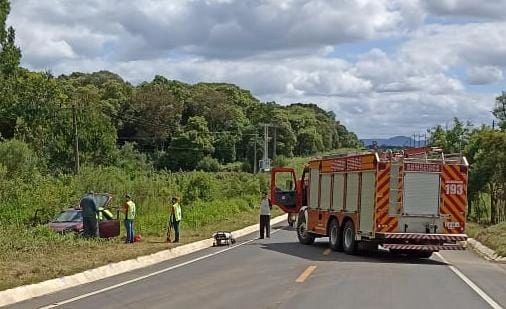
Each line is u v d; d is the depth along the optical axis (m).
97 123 71.00
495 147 47.47
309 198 26.97
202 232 31.56
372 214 21.03
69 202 32.47
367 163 21.58
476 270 19.00
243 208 52.59
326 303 12.18
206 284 14.72
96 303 12.05
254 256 21.69
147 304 11.95
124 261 18.56
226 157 104.00
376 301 12.54
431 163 21.05
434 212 20.98
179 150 97.75
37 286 13.68
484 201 51.28
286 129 114.38
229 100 123.62
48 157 66.38
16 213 27.78
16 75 70.06
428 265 20.08
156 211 38.75
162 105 101.94
